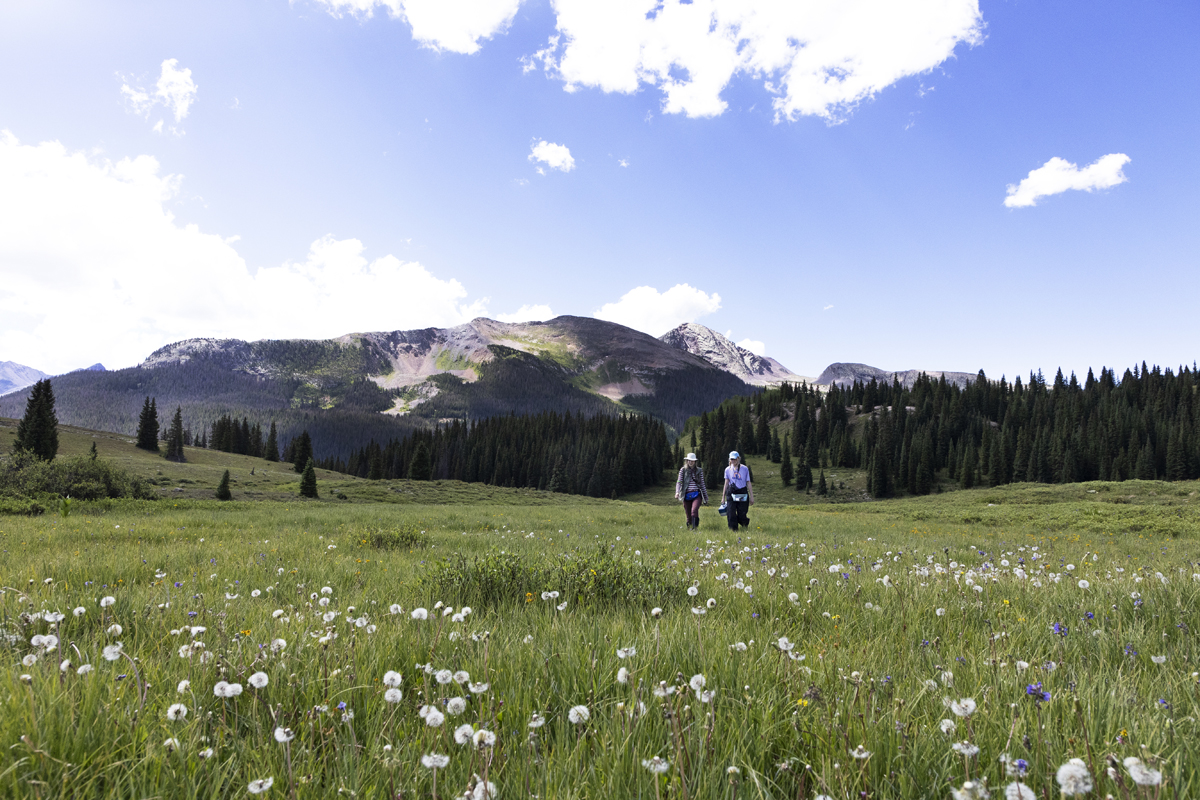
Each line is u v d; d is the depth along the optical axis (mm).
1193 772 1746
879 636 3531
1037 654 3090
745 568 6648
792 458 163875
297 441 133750
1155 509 29391
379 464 133750
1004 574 6254
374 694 2475
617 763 1847
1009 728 2047
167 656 3072
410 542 10406
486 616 4090
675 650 3053
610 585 5121
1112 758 1588
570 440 159000
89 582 5426
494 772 1864
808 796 1869
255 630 3387
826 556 8484
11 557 7699
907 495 129750
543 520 19047
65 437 105250
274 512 25453
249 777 1853
